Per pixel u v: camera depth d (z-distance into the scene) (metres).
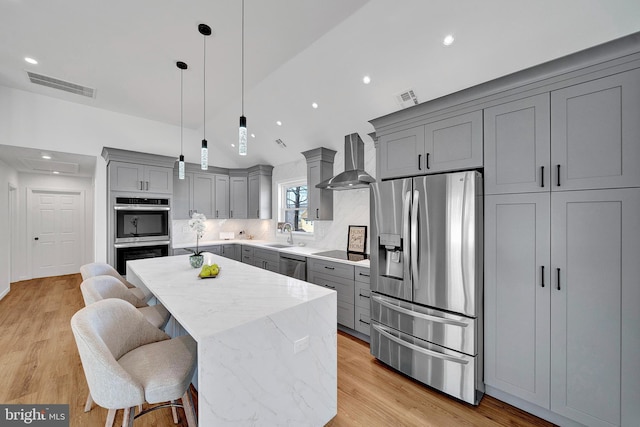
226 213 5.43
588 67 1.56
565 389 1.66
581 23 1.68
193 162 5.11
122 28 2.28
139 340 1.54
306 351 1.58
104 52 2.64
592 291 1.56
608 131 1.51
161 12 2.08
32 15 2.13
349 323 3.14
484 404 1.96
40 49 2.60
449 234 2.03
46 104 3.72
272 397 1.40
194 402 1.95
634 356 1.44
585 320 1.59
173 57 2.70
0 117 3.43
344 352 2.78
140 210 4.14
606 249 1.52
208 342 1.15
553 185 1.68
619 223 1.48
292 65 2.86
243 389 1.28
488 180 1.96
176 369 1.29
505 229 1.88
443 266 2.06
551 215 1.70
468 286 1.94
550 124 1.69
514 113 1.83
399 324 2.34
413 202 2.21
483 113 1.97
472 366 1.92
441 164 2.17
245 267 2.61
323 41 2.43
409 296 2.27
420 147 2.30
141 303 2.25
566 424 1.70
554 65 1.65
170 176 4.45
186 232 5.08
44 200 5.63
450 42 2.05
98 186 4.16
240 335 1.26
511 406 1.93
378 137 2.64
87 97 3.72
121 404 1.12
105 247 4.19
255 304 1.53
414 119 2.34
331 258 3.37
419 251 2.20
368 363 2.56
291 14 2.09
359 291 3.04
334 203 4.14
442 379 2.06
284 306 1.51
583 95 1.58
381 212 2.48
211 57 2.71
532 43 1.87
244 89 3.42
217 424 1.18
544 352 1.73
